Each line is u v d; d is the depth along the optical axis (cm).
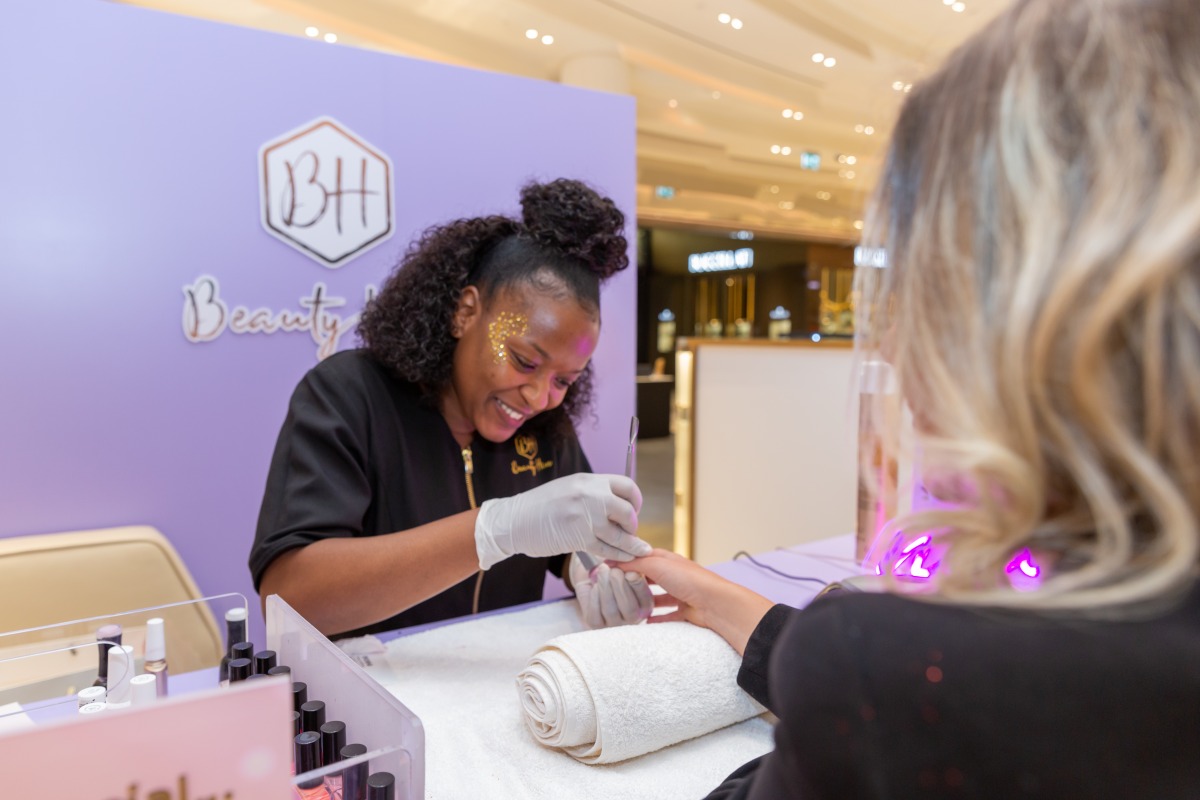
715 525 244
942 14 406
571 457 145
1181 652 28
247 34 186
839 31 441
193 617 104
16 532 170
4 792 33
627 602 96
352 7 368
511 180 224
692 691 71
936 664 29
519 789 64
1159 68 30
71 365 174
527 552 98
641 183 735
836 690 31
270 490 107
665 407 884
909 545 41
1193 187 27
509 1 389
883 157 41
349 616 97
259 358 194
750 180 759
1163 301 27
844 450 210
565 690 67
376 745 56
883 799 29
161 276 181
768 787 34
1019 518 31
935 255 34
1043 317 29
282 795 39
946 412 33
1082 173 31
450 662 90
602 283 125
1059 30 33
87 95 171
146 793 36
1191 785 27
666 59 475
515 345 113
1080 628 29
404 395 124
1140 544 30
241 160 188
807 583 121
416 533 100
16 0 163
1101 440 28
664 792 64
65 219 171
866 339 43
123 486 181
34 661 74
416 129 210
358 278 205
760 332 1235
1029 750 28
